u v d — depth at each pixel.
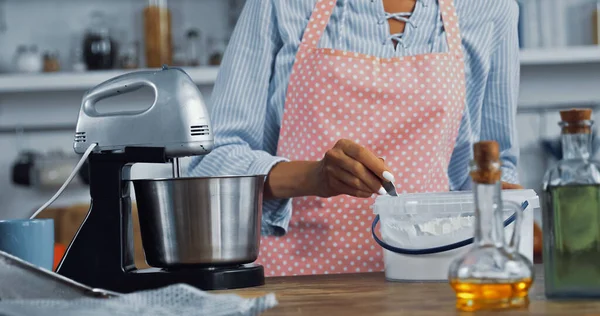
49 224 1.20
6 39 3.45
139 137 1.22
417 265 1.21
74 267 1.21
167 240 1.19
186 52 3.32
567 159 0.96
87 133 1.24
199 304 0.85
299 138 1.61
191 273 1.18
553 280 0.95
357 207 1.55
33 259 1.17
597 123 3.41
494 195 0.91
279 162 1.48
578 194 0.94
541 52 3.20
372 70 1.58
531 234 1.24
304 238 1.57
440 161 1.63
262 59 1.63
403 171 1.58
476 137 1.73
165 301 0.86
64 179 3.29
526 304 0.92
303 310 0.95
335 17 1.62
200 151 1.22
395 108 1.58
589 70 3.42
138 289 1.19
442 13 1.63
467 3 1.66
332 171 1.34
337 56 1.58
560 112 0.97
